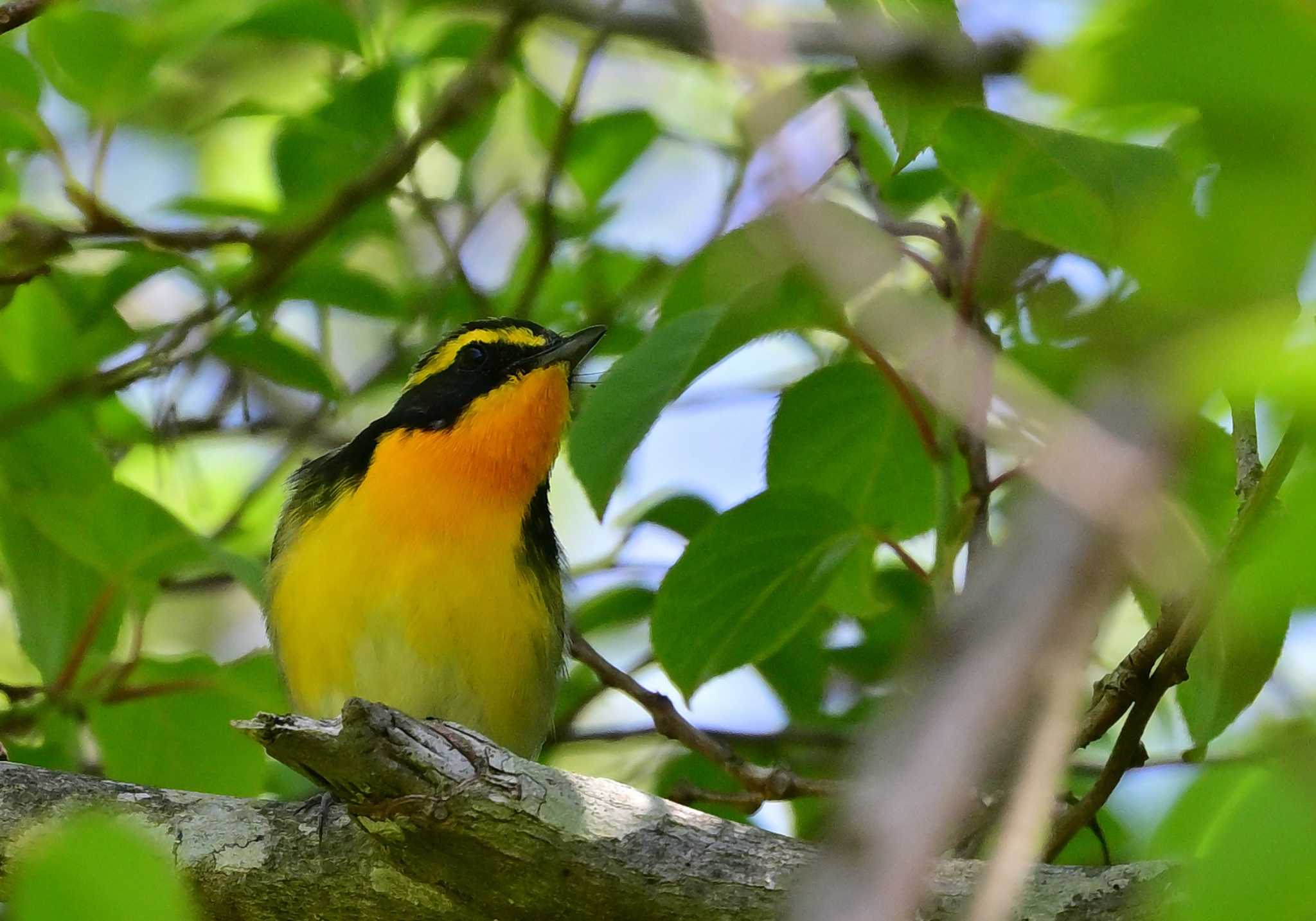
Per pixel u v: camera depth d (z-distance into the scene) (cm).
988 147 782
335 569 984
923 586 1142
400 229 1316
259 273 1116
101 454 989
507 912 711
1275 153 297
